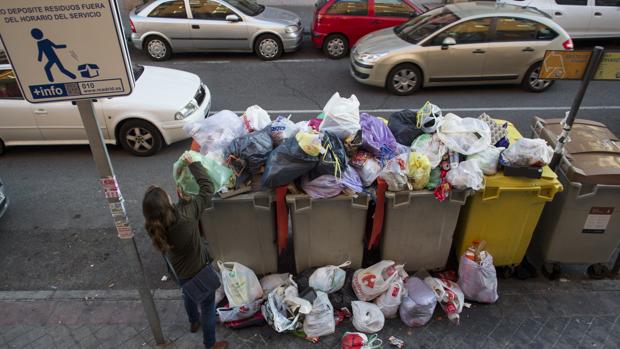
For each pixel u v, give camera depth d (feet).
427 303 12.56
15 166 22.24
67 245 16.85
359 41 31.17
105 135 22.20
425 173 12.27
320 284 13.19
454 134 12.94
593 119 26.07
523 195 12.67
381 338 12.58
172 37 34.58
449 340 12.53
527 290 14.11
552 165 13.47
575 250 13.84
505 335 12.67
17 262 16.07
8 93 21.49
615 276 14.57
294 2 50.08
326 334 12.60
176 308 13.67
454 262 15.03
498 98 29.01
